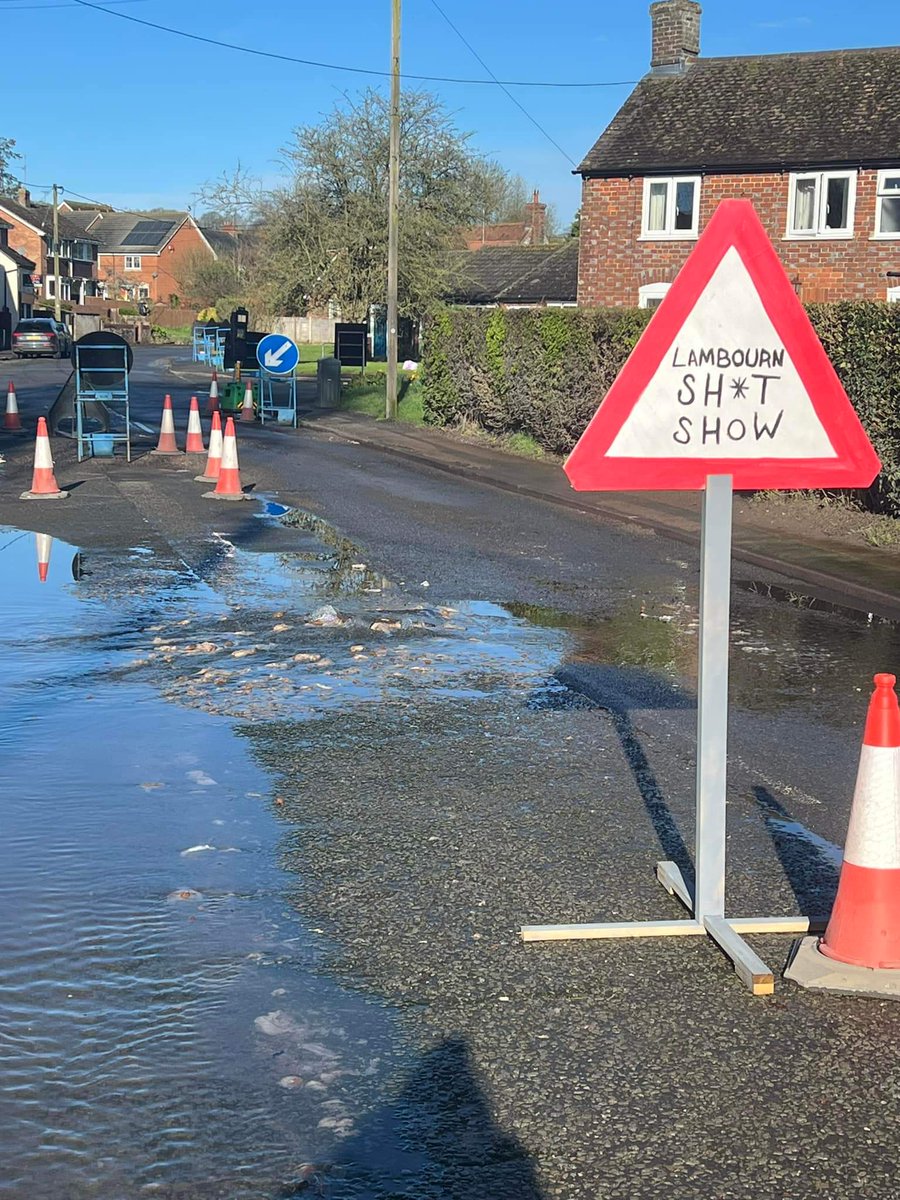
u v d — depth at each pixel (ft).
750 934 14.06
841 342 48.16
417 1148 10.05
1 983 12.55
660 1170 9.81
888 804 12.87
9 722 21.39
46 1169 9.68
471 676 25.38
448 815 17.62
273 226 137.39
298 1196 9.45
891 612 33.35
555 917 14.37
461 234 144.46
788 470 13.58
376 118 135.54
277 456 68.64
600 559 40.04
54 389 113.70
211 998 12.37
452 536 43.68
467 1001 12.42
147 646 27.04
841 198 99.66
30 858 15.70
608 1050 11.54
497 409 76.07
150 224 372.58
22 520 44.57
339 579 35.27
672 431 13.35
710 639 13.71
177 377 139.95
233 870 15.53
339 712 22.56
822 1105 10.71
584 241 108.06
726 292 13.29
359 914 14.38
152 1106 10.53
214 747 20.35
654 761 20.27
